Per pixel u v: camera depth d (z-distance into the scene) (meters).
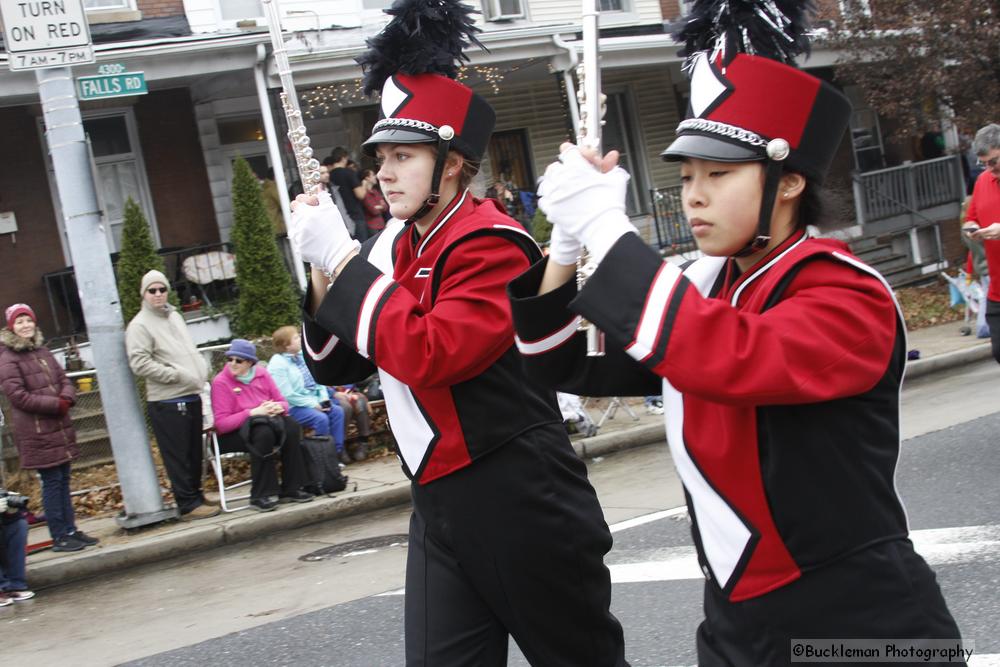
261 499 8.88
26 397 8.00
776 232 2.07
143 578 7.73
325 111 15.40
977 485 6.72
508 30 15.70
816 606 1.97
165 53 13.34
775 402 1.89
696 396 1.93
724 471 2.04
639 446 10.66
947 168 20.95
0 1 8.08
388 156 3.04
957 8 16.95
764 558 2.01
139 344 8.55
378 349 2.71
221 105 15.63
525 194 16.59
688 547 6.34
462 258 2.83
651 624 5.00
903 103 17.69
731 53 2.04
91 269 8.55
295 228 2.80
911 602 1.96
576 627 3.01
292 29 14.91
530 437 2.94
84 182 8.48
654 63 17.44
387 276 2.75
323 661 5.22
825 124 2.01
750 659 2.05
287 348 9.79
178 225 15.50
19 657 6.08
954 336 14.80
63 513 8.19
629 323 1.91
